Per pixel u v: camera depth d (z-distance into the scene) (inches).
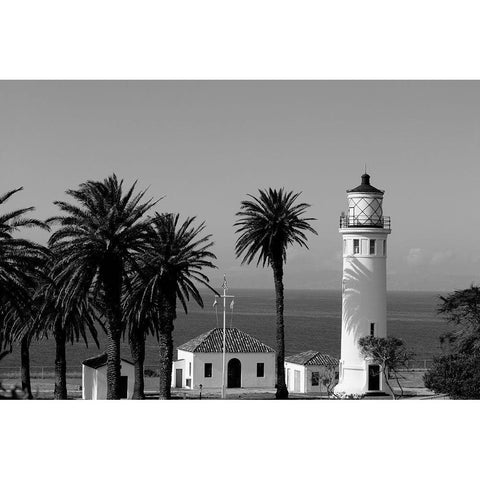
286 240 2933.1
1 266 1999.3
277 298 2955.2
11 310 2452.0
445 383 2347.4
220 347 3449.8
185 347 3553.2
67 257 2111.2
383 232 3029.0
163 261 2479.1
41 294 2401.6
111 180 2191.2
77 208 2151.8
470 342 2549.2
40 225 2053.4
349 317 3029.0
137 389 2721.5
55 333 2576.3
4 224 2012.8
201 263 2514.8
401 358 3019.2
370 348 2970.0
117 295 2214.6
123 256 2176.4
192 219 2519.7
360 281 3014.3
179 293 2532.0
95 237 2127.2
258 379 3472.0
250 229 2925.7
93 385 2886.3
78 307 2476.6
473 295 2647.6
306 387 3299.7
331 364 3324.3
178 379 3543.3
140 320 2650.1
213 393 3211.1
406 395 3038.9
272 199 2928.2
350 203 3070.9
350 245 3041.3
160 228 2492.6
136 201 2177.7
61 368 2598.4
